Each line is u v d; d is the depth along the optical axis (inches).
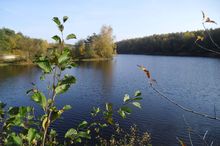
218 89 1517.0
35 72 2303.2
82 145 661.3
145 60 3789.4
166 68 2664.9
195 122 892.6
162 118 925.8
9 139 75.4
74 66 93.1
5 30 3949.3
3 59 3211.1
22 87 1577.3
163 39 5216.5
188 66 2834.6
